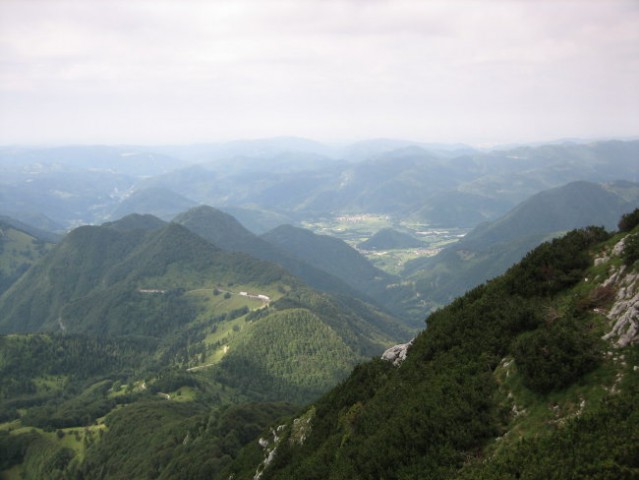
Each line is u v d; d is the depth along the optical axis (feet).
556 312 143.84
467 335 164.45
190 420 537.24
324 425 206.18
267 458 256.93
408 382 164.45
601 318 126.21
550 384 113.50
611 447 85.81
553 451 93.76
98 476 538.06
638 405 92.17
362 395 198.49
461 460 111.55
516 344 132.57
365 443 139.74
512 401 120.78
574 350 115.24
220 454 402.31
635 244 135.64
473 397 127.34
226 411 492.13
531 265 173.47
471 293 200.44
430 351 175.94
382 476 121.70
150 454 489.67
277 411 513.04
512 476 93.30
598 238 169.68
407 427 129.59
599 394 103.35
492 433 114.52
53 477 579.48
